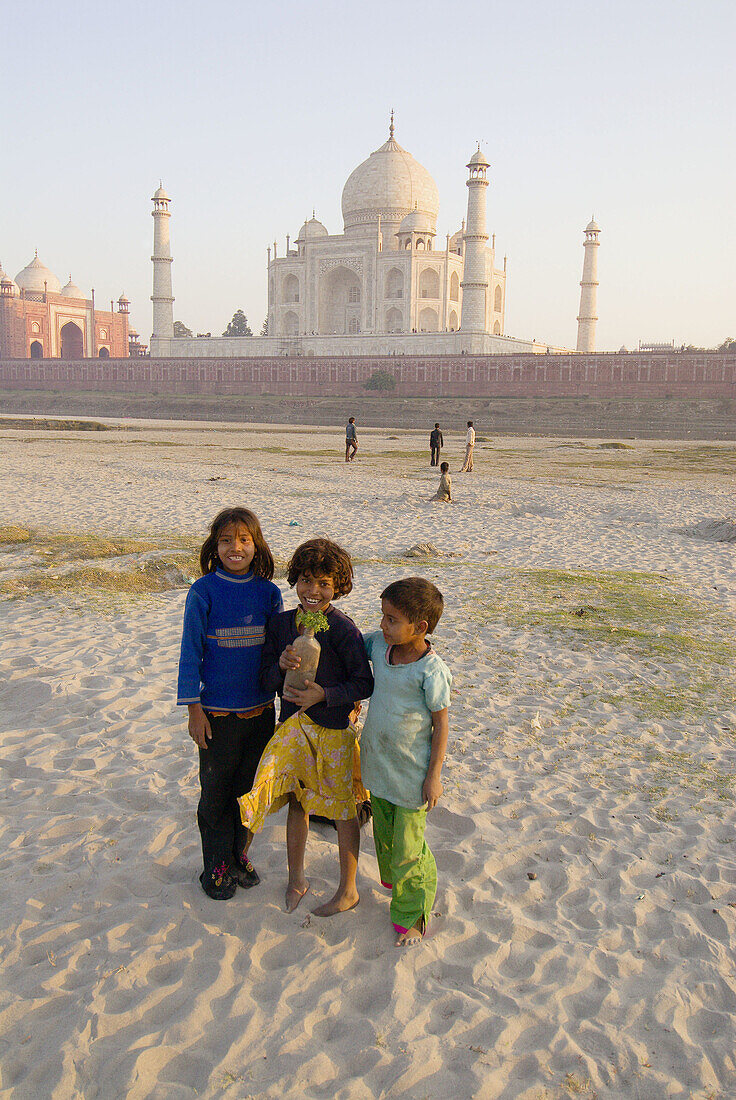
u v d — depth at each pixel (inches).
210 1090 99.7
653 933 134.3
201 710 132.8
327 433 2028.8
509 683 250.8
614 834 164.4
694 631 316.8
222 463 1033.5
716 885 146.9
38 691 233.6
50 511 577.9
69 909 134.2
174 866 147.8
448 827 167.8
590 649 287.0
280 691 132.6
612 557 490.6
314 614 126.6
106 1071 102.3
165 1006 113.7
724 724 224.5
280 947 127.0
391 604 125.0
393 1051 106.9
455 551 491.8
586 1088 102.4
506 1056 106.7
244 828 140.6
